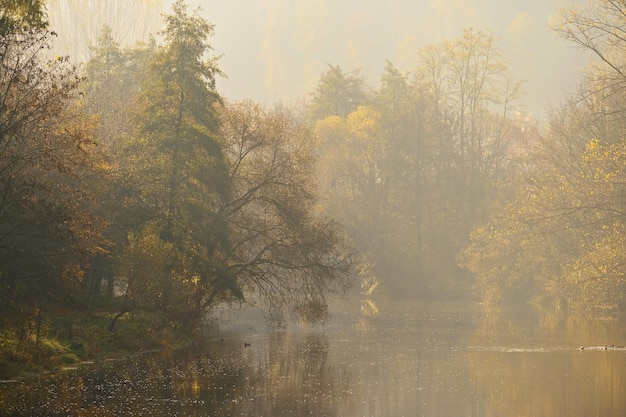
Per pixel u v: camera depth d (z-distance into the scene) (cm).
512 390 3769
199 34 6116
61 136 3931
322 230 6319
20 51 3912
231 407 3347
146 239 5159
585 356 4934
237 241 6284
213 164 5938
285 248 6262
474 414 3262
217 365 4519
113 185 5525
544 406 3397
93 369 4216
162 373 4172
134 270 5094
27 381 3812
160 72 6097
